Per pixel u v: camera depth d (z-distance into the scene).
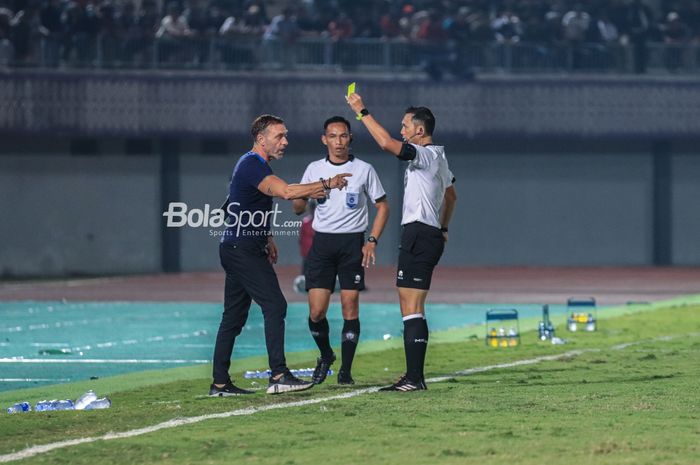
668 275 119.44
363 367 46.12
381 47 125.88
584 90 128.12
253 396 36.81
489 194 133.38
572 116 128.12
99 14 125.06
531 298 90.81
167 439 28.67
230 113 123.75
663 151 133.38
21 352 55.19
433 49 126.38
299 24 130.38
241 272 37.06
